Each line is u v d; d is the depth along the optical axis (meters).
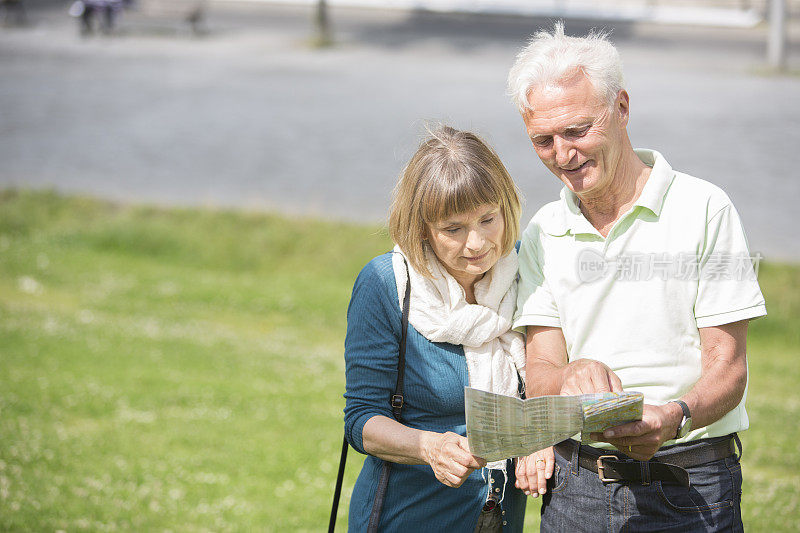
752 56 36.19
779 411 10.30
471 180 3.18
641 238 3.26
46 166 22.75
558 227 3.42
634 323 3.26
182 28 42.53
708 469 3.27
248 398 10.07
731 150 23.17
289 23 45.22
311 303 15.38
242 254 17.91
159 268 17.20
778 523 6.66
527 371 3.42
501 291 3.46
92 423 9.00
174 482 7.53
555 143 3.17
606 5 47.50
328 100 29.94
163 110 28.67
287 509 7.07
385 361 3.41
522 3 47.62
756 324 14.56
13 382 10.01
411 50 38.72
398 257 3.45
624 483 3.29
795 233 17.75
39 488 7.09
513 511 3.63
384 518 3.50
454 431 3.44
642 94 29.34
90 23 41.59
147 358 11.55
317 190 21.11
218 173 22.47
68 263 16.83
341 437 8.91
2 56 36.06
